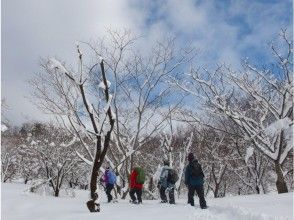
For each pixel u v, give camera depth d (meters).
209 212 10.56
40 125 32.62
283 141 19.19
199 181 11.47
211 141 27.94
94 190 11.74
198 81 19.92
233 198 14.87
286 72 18.39
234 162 30.23
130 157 21.42
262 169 26.62
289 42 18.45
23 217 11.99
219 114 20.03
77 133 20.05
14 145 39.72
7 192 19.17
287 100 18.34
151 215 10.16
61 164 30.94
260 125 19.42
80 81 11.30
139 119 21.52
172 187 13.36
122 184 23.02
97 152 11.71
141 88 21.89
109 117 11.57
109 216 10.37
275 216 9.13
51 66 11.02
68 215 11.18
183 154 26.44
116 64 21.39
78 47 11.18
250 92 19.83
